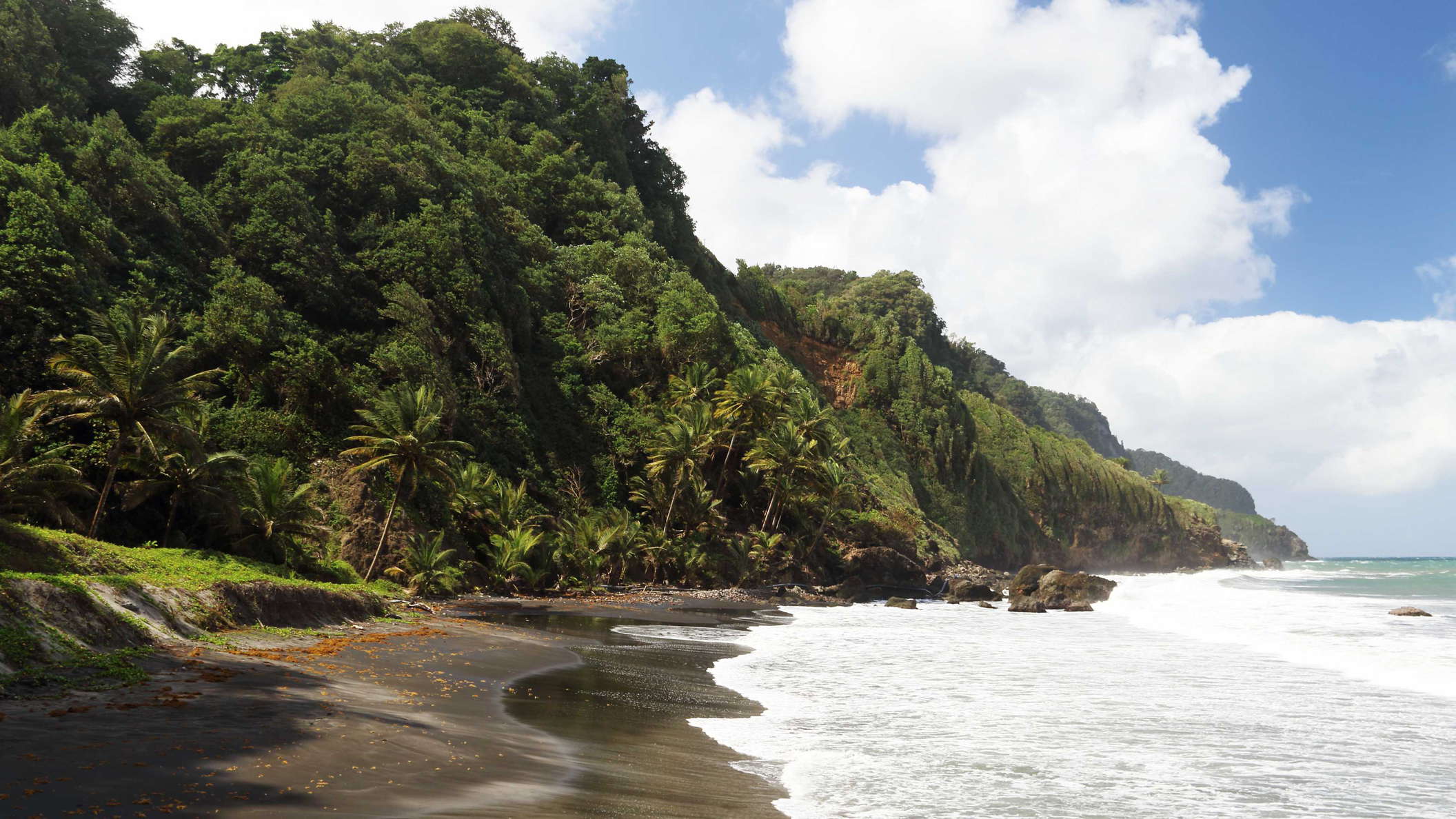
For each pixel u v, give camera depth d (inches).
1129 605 2129.7
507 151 4178.2
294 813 361.4
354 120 3257.9
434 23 5147.6
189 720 505.0
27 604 644.1
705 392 3309.5
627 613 1835.6
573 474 2819.9
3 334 1663.4
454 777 451.5
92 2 3336.6
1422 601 2021.4
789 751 593.0
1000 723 698.2
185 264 2343.8
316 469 2012.8
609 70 5654.5
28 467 1242.6
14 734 439.8
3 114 2453.2
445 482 1951.3
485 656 977.5
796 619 1891.0
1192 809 469.7
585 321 3457.2
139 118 3004.4
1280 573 5733.3
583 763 520.7
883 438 4918.8
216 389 2090.3
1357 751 603.8
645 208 5004.9
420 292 2743.6
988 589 2972.4
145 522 1558.8
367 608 1243.8
